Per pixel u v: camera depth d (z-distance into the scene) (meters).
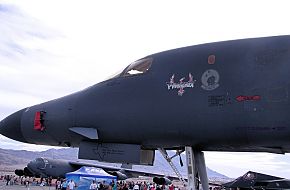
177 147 8.43
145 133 8.14
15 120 9.91
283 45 7.21
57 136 9.24
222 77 7.45
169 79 8.07
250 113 6.99
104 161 8.61
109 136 8.55
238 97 7.16
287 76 6.87
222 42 7.96
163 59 8.48
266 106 6.88
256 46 7.46
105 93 8.84
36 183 66.06
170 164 8.69
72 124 8.94
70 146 9.55
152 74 8.39
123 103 8.48
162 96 8.02
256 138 7.08
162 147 8.52
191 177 8.02
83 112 8.88
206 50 7.98
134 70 8.80
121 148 8.55
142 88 8.37
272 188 29.14
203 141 7.69
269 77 7.02
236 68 7.39
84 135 8.67
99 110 8.71
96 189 33.81
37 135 9.52
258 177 30.28
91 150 8.80
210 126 7.37
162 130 7.92
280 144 7.09
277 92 6.86
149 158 9.14
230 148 7.98
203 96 7.52
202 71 7.72
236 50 7.62
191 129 7.59
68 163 60.00
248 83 7.15
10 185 59.69
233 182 31.98
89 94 9.07
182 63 8.10
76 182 34.38
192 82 7.75
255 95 7.02
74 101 9.19
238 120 7.09
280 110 6.76
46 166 56.00
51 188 52.44
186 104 7.67
